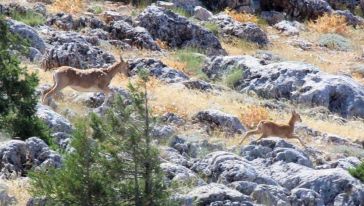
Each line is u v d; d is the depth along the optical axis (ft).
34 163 180.24
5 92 206.69
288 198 183.11
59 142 200.75
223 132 242.17
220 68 340.80
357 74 385.50
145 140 149.18
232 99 300.81
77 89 246.27
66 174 145.48
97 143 148.15
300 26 452.35
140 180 146.72
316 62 390.63
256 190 179.42
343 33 450.30
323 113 307.17
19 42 224.12
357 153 247.09
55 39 331.77
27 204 159.74
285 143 215.92
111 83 284.00
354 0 510.17
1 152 180.24
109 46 344.69
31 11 369.30
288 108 306.55
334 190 189.26
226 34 404.98
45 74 282.15
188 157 215.72
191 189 173.27
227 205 165.58
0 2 374.84
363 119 313.32
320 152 239.09
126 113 148.05
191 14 430.20
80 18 366.63
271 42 413.39
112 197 145.38
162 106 256.11
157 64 314.35
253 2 472.44
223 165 188.75
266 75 326.85
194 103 273.95
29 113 206.59
